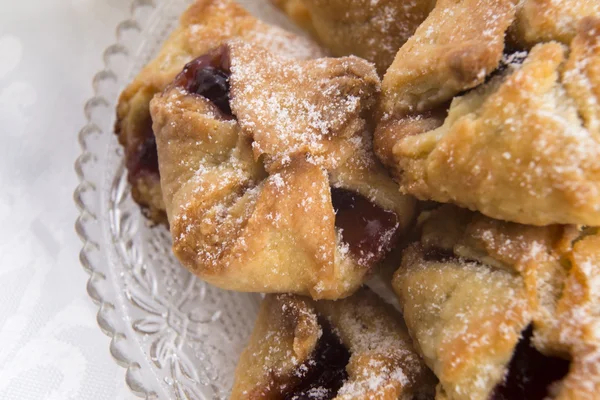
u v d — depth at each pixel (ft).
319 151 0.79
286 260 0.79
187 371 0.84
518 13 0.76
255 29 0.93
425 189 0.77
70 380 0.88
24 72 1.01
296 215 0.78
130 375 0.83
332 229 0.79
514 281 0.75
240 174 0.80
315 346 0.81
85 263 0.87
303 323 0.80
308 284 0.80
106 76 0.96
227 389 0.84
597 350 0.72
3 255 0.93
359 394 0.77
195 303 0.87
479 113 0.75
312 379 0.80
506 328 0.73
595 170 0.72
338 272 0.80
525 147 0.73
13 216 0.95
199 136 0.81
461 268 0.78
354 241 0.81
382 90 0.80
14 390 0.87
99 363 0.89
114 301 0.86
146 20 0.99
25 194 0.96
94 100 0.94
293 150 0.78
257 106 0.80
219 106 0.83
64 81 1.01
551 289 0.75
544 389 0.73
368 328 0.82
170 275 0.88
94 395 0.88
